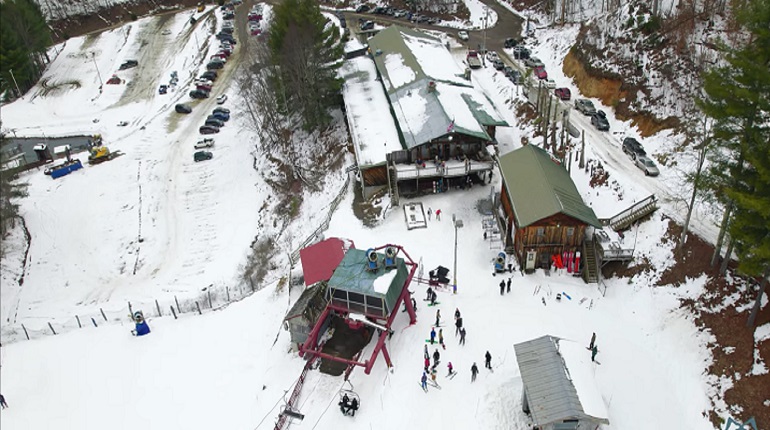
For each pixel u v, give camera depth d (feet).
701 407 113.39
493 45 299.99
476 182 186.70
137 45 372.58
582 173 181.68
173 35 385.70
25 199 218.18
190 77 328.29
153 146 261.03
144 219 212.64
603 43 233.55
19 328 163.43
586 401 99.25
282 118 258.37
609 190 169.99
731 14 197.57
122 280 185.98
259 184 232.12
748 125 113.39
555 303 140.36
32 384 139.13
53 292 180.96
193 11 422.00
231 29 373.20
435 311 139.23
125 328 157.58
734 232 112.68
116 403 131.54
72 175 236.43
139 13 427.74
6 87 315.99
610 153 186.91
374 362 127.85
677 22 209.77
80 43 377.09
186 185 233.76
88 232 204.44
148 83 332.19
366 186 186.80
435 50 247.70
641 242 150.71
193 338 149.48
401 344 130.82
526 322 134.10
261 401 124.88
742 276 126.31
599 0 290.35
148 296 176.86
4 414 130.82
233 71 326.85
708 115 118.01
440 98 195.83
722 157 125.18
